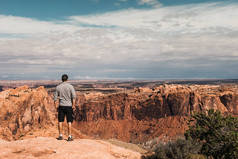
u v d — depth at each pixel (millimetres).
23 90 76688
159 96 137750
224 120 15906
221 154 14562
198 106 124500
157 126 130750
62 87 9422
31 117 66188
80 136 46469
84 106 156500
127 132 140125
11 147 7969
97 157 7914
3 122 59812
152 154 12461
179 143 12914
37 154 7434
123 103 151125
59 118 9516
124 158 9070
